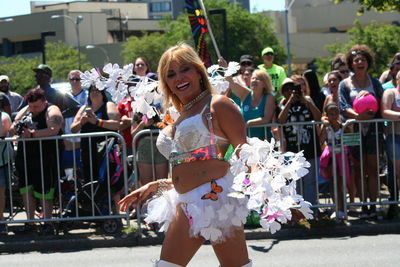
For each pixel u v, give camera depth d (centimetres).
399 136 862
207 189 414
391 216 873
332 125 860
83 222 920
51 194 860
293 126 870
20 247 822
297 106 877
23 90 5834
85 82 533
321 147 899
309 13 8162
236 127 419
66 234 852
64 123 987
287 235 836
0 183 870
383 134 881
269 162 395
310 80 972
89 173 861
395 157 860
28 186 859
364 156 875
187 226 416
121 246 825
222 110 420
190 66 430
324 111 895
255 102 883
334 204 863
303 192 872
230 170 401
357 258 700
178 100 456
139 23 8650
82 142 859
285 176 398
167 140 438
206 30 946
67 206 861
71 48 6241
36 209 908
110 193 845
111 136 859
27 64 5919
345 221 855
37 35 7725
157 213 434
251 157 393
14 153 916
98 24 7981
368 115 857
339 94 903
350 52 893
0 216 876
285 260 706
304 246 775
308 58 7438
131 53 6288
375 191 875
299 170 396
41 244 821
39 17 7700
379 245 763
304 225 840
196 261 716
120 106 909
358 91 889
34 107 855
